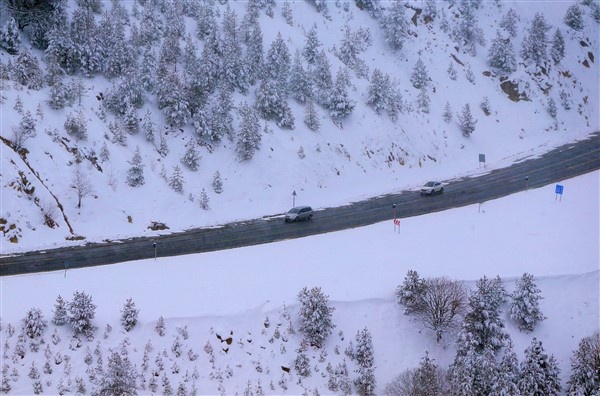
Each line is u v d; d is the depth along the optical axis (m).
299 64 68.38
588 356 32.75
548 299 39.97
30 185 45.06
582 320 38.75
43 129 49.41
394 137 70.88
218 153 58.72
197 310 35.06
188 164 55.88
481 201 58.88
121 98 56.94
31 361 30.72
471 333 33.88
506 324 37.28
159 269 40.09
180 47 65.06
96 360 31.52
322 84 70.25
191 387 31.08
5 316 32.44
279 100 63.91
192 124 59.75
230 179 56.88
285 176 59.03
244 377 32.31
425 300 36.38
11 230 42.38
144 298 35.88
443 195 61.31
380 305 37.47
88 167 49.41
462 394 30.33
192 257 42.66
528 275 38.22
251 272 40.34
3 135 46.47
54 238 43.94
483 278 38.66
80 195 46.38
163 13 69.88
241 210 54.38
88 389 29.97
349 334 35.75
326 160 63.44
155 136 57.12
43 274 37.94
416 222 52.47
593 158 73.62
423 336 36.22
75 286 36.59
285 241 46.97
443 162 72.81
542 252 45.88
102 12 66.44
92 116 54.44
